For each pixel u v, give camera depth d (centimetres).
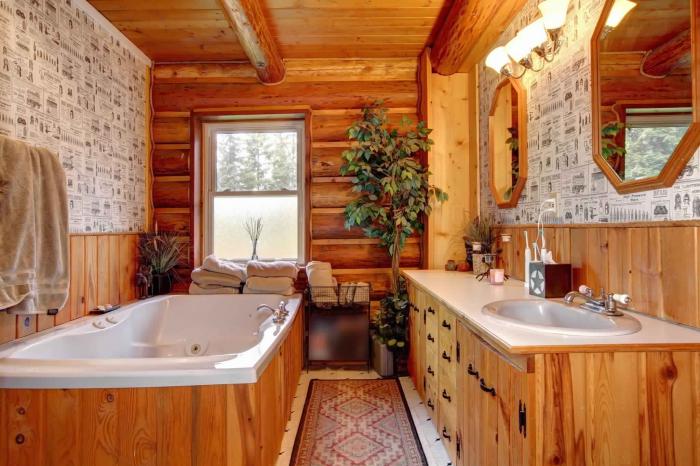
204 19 253
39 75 192
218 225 326
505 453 113
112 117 256
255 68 294
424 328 222
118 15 246
